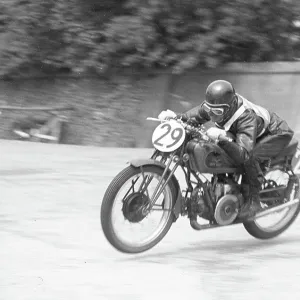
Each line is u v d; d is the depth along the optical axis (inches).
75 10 643.5
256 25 641.0
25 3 651.5
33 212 370.6
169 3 617.3
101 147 614.2
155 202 295.9
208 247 323.6
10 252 301.3
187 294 255.6
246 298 253.4
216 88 296.8
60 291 254.5
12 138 679.7
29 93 684.7
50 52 657.0
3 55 667.4
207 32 630.5
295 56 669.9
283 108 642.2
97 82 663.8
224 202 304.8
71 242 319.0
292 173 336.2
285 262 301.4
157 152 303.4
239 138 301.3
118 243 291.7
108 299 247.4
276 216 341.1
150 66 644.1
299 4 644.1
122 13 646.5
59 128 663.1
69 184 441.7
